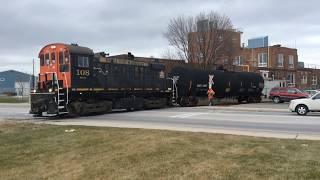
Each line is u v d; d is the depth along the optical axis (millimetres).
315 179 9211
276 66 86625
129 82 35594
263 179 9352
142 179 9992
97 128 19125
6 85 123125
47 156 13555
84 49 30359
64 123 23547
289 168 10102
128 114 30906
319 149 12578
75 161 12508
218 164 10711
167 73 43406
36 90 29266
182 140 14336
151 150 12703
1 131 19109
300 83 91750
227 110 34688
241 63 84188
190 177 9820
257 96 55094
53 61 29297
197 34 63156
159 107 39875
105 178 10453
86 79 30375
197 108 38250
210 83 43031
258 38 90812
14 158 13633
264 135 17391
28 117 29109
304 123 23375
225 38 64250
